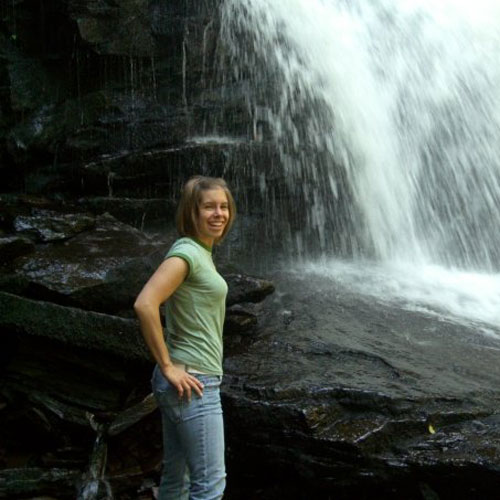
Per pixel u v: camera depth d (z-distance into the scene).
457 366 5.39
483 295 7.32
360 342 5.70
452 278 7.94
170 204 7.24
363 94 8.98
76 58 8.04
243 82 8.40
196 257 3.48
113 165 7.29
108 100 7.79
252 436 4.63
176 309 3.50
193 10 8.34
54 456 4.98
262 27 8.66
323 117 8.45
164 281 3.38
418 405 4.69
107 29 7.91
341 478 4.39
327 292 6.87
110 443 4.95
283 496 4.64
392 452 4.41
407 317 6.39
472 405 4.79
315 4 9.33
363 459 4.34
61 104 7.99
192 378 3.42
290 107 8.36
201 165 7.40
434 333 6.06
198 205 3.59
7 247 5.70
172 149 7.36
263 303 6.38
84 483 4.71
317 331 5.86
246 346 5.58
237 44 8.49
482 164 9.39
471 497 4.30
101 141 7.62
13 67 7.97
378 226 8.51
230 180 7.54
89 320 5.19
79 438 5.04
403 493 4.39
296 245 7.90
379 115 8.98
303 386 4.77
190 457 3.45
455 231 8.95
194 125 7.93
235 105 8.13
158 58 8.16
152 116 7.85
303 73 8.59
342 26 9.41
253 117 8.17
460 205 9.12
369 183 8.55
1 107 7.84
